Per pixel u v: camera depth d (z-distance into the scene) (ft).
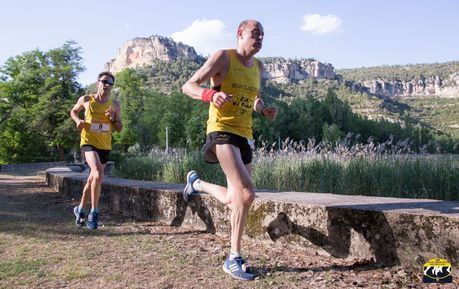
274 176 24.43
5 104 143.74
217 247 13.06
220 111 10.52
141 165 37.93
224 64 10.32
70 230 16.21
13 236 15.10
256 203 13.43
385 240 10.42
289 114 268.82
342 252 11.23
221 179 26.58
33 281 9.96
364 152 23.81
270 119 11.55
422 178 19.94
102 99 17.20
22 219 18.76
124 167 39.55
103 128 17.22
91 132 17.04
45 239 14.61
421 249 9.82
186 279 9.91
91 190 16.62
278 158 26.89
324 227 11.62
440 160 21.43
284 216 12.62
